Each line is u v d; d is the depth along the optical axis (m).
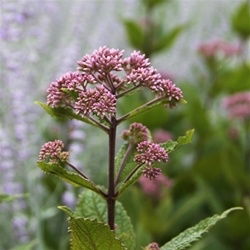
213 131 7.11
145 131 2.63
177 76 9.19
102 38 8.26
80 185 2.54
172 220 5.75
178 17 9.73
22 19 5.84
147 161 2.43
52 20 7.84
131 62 2.50
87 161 6.59
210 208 6.70
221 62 7.69
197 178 6.42
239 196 6.37
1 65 5.84
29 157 6.10
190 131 2.48
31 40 6.23
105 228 2.36
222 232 6.32
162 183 5.67
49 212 5.75
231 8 10.05
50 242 5.88
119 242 2.37
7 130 5.81
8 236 5.73
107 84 2.48
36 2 6.68
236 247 6.38
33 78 6.37
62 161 2.54
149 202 5.56
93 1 8.10
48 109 2.51
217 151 7.23
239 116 6.70
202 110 7.01
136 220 5.79
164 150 2.44
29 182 5.81
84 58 2.46
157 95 2.50
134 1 8.75
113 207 2.55
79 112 2.38
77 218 2.34
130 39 7.20
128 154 2.58
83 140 6.29
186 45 9.48
